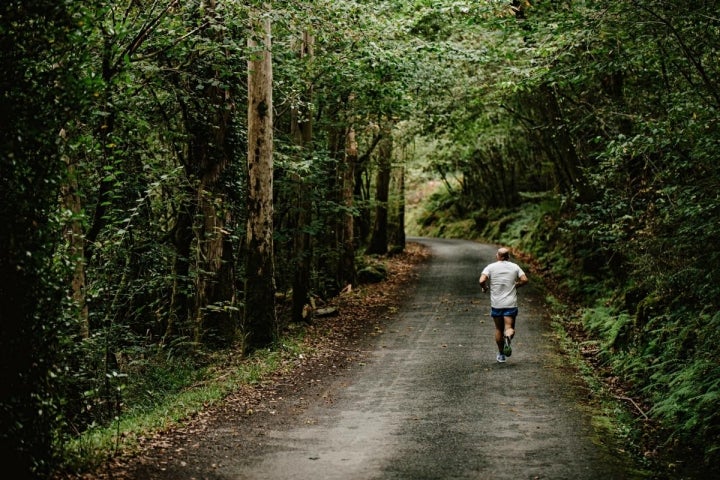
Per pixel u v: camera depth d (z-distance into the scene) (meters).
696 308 10.78
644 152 10.55
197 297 14.23
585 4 10.71
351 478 6.04
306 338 14.48
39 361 5.61
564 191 27.36
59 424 5.97
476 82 19.77
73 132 6.59
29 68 5.68
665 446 7.50
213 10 10.45
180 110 13.83
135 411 9.20
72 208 8.53
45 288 5.63
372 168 27.38
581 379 10.42
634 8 9.20
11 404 5.27
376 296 21.33
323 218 20.14
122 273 12.65
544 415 8.31
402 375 10.84
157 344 14.49
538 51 11.83
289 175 16.97
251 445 7.08
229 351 13.95
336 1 10.82
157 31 10.64
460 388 9.83
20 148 5.33
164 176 11.82
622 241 14.59
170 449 6.87
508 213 44.56
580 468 6.36
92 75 6.14
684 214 9.61
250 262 13.29
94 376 9.38
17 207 5.33
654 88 12.84
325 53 14.64
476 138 28.95
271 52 12.81
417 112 19.95
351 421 8.10
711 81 9.66
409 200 66.69
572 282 21.00
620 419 8.24
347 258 23.41
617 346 12.14
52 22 5.64
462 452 6.84
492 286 11.62
